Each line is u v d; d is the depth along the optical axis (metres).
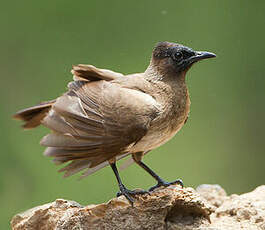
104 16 17.73
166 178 16.17
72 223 8.32
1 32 17.53
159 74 9.30
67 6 17.75
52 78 17.11
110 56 17.41
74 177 15.27
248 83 17.89
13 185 15.55
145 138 8.77
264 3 18.11
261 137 17.50
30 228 8.86
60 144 8.22
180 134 17.06
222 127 17.42
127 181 15.26
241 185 17.06
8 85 17.02
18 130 16.31
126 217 8.30
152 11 17.94
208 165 16.77
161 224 8.28
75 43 17.47
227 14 18.14
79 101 8.63
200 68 17.89
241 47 18.05
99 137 8.33
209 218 8.64
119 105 8.49
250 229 8.65
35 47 17.44
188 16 18.02
